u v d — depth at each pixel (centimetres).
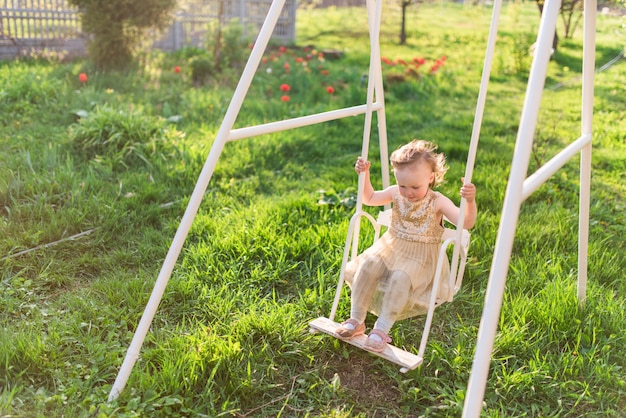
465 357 309
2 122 660
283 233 435
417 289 292
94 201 465
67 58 1088
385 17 1788
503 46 1527
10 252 392
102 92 788
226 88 929
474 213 281
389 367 309
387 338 290
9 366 280
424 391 291
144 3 954
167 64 1060
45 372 282
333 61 1320
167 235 441
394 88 1013
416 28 1812
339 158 645
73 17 1173
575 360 310
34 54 1093
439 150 668
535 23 1769
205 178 270
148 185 511
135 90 848
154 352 301
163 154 582
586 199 332
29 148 564
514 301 351
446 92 1048
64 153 566
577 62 1290
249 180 559
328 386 291
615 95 951
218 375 290
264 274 385
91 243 418
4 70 877
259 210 477
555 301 347
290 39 1627
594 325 338
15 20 1106
